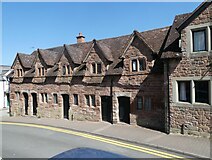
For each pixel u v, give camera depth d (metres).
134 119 18.17
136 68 18.08
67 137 15.95
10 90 29.53
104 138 15.21
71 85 22.70
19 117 27.12
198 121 14.07
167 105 15.46
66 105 23.73
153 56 17.09
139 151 12.03
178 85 15.05
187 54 14.41
